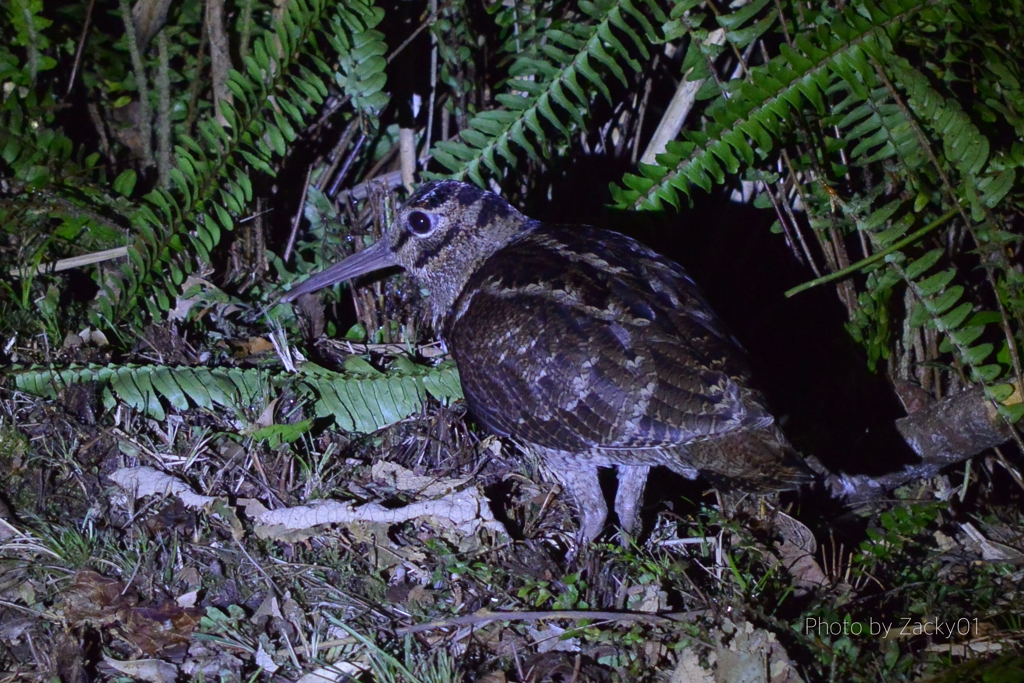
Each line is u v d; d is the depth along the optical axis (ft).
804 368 17.15
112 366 13.51
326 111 16.08
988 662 12.13
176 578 11.96
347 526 12.77
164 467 13.07
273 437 13.33
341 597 12.12
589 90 15.43
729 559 12.66
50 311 13.99
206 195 14.38
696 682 11.60
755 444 11.70
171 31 15.24
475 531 12.87
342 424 14.05
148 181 15.94
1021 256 14.98
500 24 15.42
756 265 17.03
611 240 13.32
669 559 13.23
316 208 16.06
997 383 13.42
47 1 15.29
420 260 14.33
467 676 11.52
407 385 14.32
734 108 13.96
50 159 14.23
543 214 16.49
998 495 15.94
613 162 16.74
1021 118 13.61
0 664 10.93
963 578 14.28
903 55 14.83
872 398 15.88
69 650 11.03
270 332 15.03
